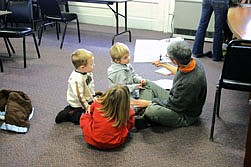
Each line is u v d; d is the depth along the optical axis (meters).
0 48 4.63
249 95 3.00
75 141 2.33
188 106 2.46
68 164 2.07
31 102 2.91
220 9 3.89
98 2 4.66
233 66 2.17
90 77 2.60
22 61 4.05
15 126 2.42
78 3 6.22
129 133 2.43
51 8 4.57
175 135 2.41
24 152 2.19
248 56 2.09
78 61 2.47
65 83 3.35
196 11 4.98
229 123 2.60
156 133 2.44
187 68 2.35
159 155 2.17
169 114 2.45
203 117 2.69
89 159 2.12
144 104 2.51
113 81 2.57
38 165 2.05
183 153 2.20
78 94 2.50
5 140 2.33
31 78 3.48
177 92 2.40
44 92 3.12
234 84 2.21
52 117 2.66
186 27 5.17
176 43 2.31
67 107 2.62
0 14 3.71
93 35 5.43
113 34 5.50
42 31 5.23
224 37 4.36
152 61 2.82
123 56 2.53
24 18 4.15
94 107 2.25
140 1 5.75
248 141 1.79
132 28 6.00
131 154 2.18
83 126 2.29
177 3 5.08
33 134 2.41
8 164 2.06
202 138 2.38
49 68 3.80
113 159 2.12
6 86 3.25
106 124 2.16
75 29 5.84
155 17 5.76
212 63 4.07
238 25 2.74
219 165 2.07
